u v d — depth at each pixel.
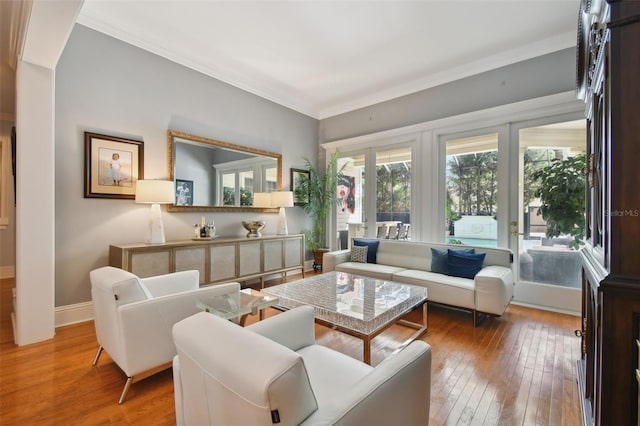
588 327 1.54
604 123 1.07
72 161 2.85
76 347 2.36
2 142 4.78
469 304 2.87
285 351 0.78
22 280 2.38
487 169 3.82
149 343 1.79
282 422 0.69
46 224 2.48
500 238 3.68
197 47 3.48
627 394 0.96
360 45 3.39
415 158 4.45
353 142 5.12
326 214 5.38
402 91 4.52
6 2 2.17
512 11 2.83
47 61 2.39
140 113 3.29
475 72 3.84
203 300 2.05
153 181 3.11
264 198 4.59
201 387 0.89
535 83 3.45
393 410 0.95
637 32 0.92
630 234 0.94
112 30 3.05
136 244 3.09
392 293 2.57
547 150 3.40
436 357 2.24
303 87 4.55
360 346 2.45
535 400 1.74
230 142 4.18
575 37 3.14
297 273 5.11
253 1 2.70
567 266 3.28
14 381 1.89
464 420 1.57
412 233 4.47
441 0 2.68
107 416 1.59
